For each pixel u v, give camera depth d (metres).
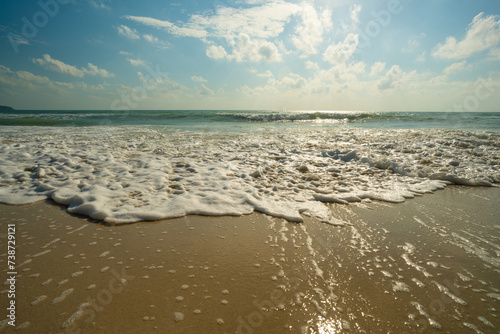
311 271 2.01
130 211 3.03
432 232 2.67
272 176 4.71
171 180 4.35
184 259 2.16
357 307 1.63
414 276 1.95
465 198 3.72
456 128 14.23
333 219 3.01
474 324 1.50
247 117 23.38
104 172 4.65
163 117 23.44
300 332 1.44
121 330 1.44
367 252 2.29
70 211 3.06
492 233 2.64
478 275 1.96
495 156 6.20
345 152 6.44
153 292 1.75
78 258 2.14
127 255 2.21
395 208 3.35
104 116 24.27
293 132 12.02
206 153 6.65
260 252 2.28
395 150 7.02
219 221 2.92
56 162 5.23
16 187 3.85
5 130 11.91
